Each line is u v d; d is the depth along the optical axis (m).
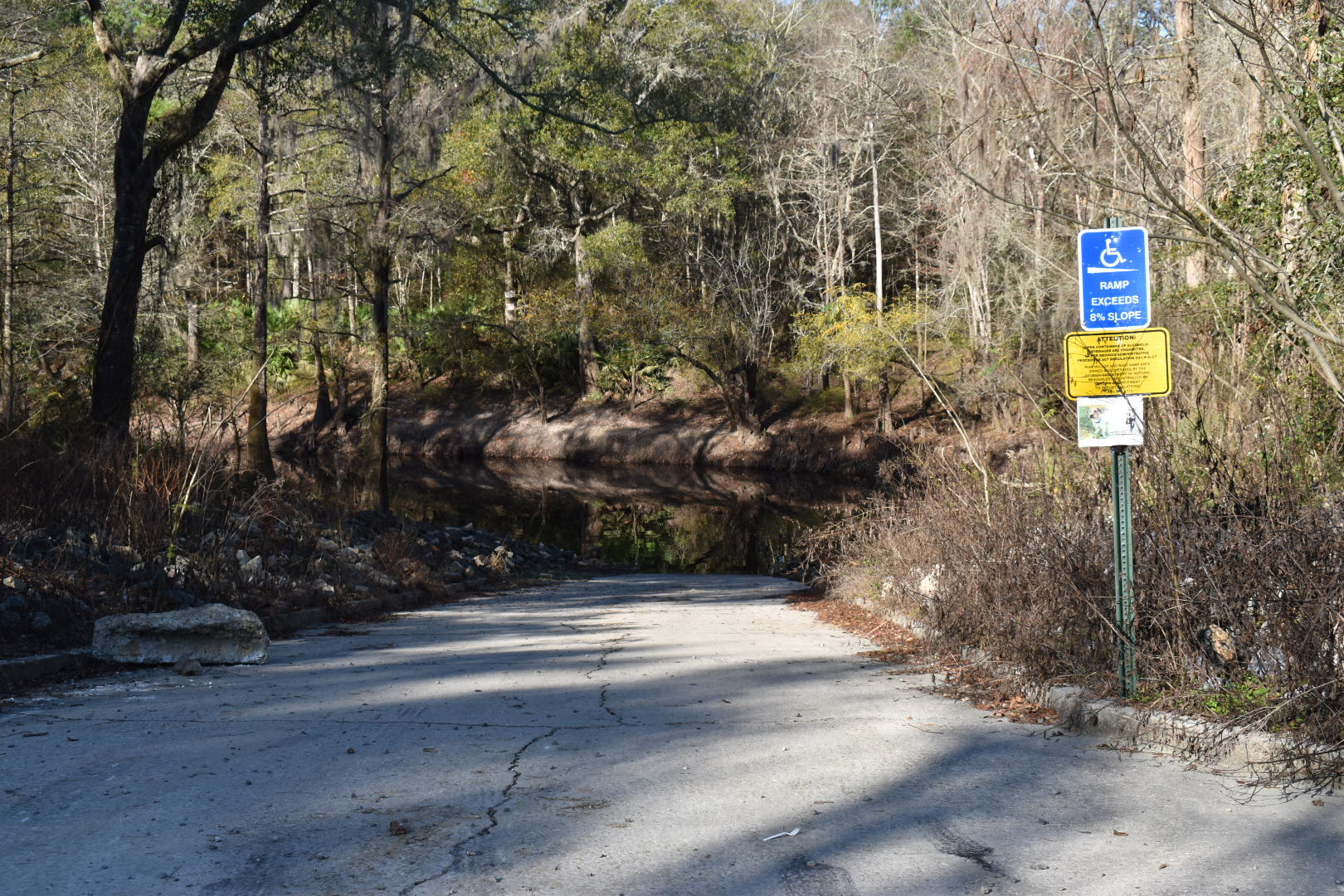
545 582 21.36
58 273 37.03
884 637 11.12
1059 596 7.49
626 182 48.56
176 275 40.56
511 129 43.75
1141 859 4.31
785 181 52.03
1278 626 5.99
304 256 48.84
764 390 57.75
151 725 6.64
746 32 50.62
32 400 23.59
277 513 15.24
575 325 54.97
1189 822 4.77
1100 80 7.58
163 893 3.94
